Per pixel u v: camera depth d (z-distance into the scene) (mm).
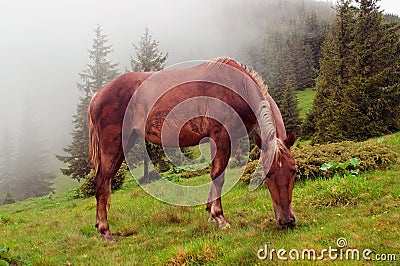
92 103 7211
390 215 5422
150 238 6480
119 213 8812
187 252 4879
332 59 27656
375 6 24828
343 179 7828
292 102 43250
